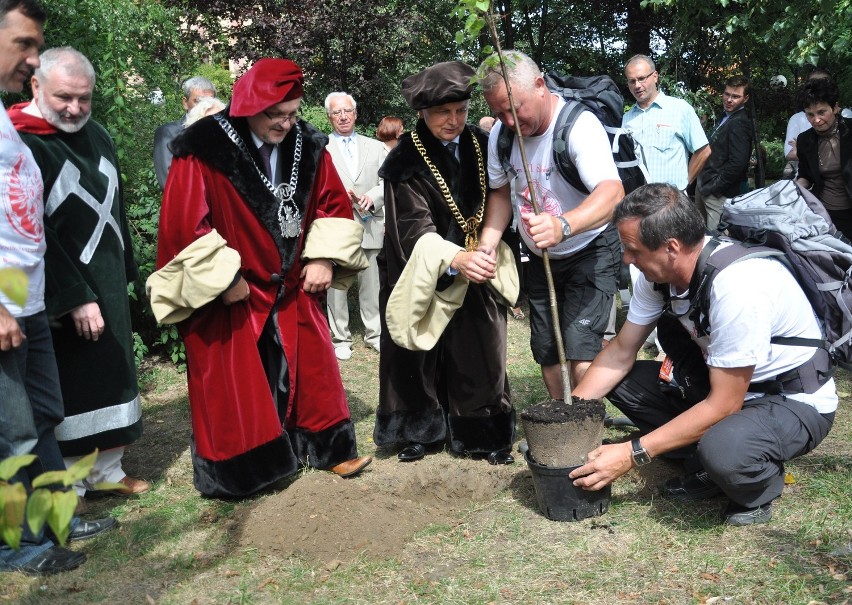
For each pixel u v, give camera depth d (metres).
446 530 3.70
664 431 3.42
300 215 4.22
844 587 2.96
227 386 4.12
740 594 2.99
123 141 6.27
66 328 3.97
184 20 13.09
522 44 14.56
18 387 3.33
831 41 6.98
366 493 3.91
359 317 8.21
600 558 3.32
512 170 4.11
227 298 4.04
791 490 3.79
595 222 3.63
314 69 12.26
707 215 7.62
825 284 3.45
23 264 3.34
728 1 7.89
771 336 3.43
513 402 5.58
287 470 4.18
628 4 13.93
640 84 6.43
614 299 4.20
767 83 13.02
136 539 3.74
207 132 4.06
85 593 3.29
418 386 4.54
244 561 3.51
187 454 4.89
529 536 3.56
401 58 12.46
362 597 3.18
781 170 14.62
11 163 3.24
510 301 4.42
